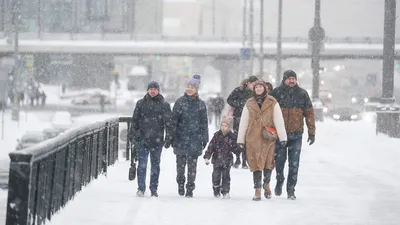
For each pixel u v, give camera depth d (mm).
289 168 33281
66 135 27625
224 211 29125
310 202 32094
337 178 41656
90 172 35719
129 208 29344
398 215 28562
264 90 32469
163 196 34062
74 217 26812
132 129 33875
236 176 43375
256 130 32344
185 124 33812
